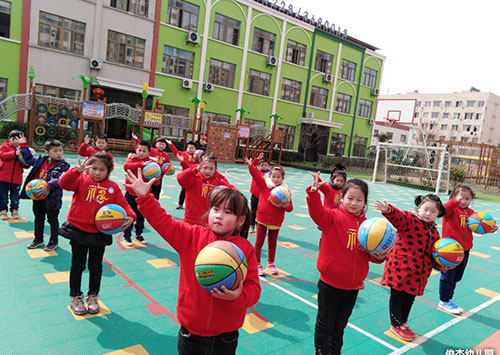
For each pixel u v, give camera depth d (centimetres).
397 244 345
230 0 2300
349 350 319
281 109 2691
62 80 1809
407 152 2225
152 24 2034
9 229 536
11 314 313
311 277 490
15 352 263
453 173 1975
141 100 2053
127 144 1800
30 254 449
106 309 340
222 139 2084
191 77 2234
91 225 318
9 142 579
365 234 267
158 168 520
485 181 2375
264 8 2450
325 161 2800
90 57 1866
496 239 882
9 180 573
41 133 1568
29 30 1705
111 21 1903
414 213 349
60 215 645
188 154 694
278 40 2577
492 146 2559
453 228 423
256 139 2277
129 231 526
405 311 354
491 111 7200
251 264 194
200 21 2209
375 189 1686
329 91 2948
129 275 424
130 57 2002
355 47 3039
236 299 173
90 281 332
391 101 2428
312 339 328
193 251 194
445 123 7556
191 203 427
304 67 2756
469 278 568
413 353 326
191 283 189
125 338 296
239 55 2405
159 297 376
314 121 2748
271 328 341
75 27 1822
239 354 293
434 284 518
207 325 185
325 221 277
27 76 1723
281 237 682
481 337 371
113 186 332
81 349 276
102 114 1653
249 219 199
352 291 282
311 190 270
